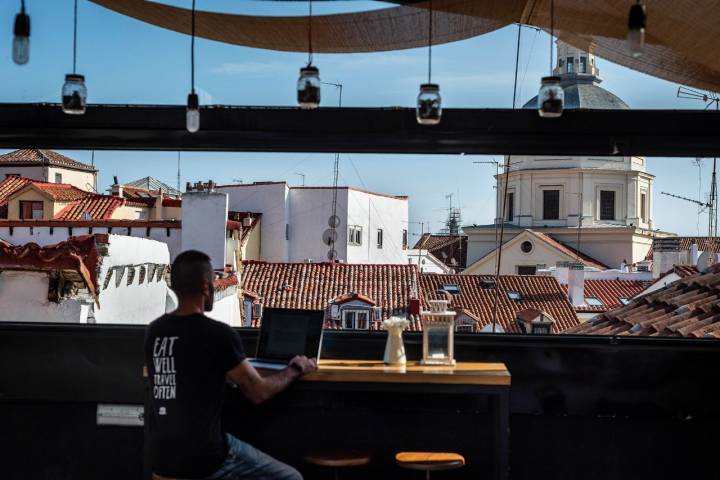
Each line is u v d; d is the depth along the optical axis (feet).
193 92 14.15
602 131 16.11
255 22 15.97
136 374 16.62
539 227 183.83
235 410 16.37
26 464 16.98
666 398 15.97
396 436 16.28
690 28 14.46
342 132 16.37
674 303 40.24
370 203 159.43
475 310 103.91
